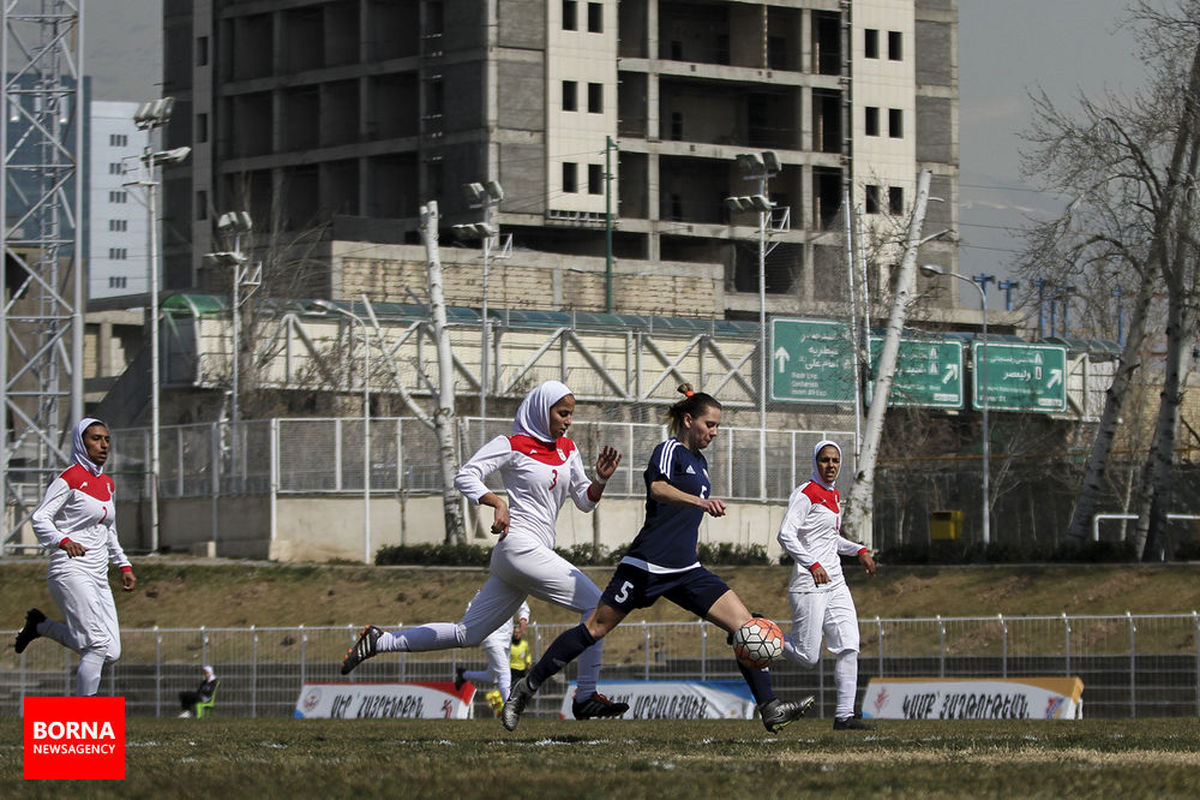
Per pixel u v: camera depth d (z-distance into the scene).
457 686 79.69
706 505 32.66
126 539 155.50
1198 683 81.38
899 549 126.56
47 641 112.62
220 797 21.05
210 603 131.12
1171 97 117.94
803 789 21.84
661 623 99.50
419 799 20.67
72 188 142.38
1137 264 121.31
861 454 134.25
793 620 45.78
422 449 145.12
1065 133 120.31
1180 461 177.62
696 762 27.02
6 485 147.62
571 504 145.38
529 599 125.56
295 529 144.00
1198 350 132.88
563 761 27.27
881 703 73.88
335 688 82.88
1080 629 91.75
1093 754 29.92
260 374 183.38
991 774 24.02
